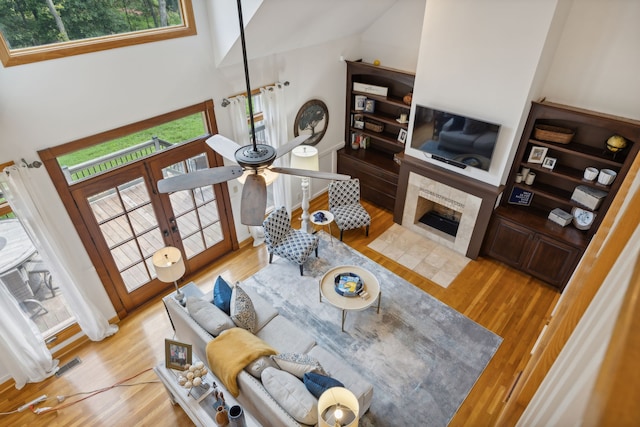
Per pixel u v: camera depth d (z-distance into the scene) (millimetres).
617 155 4551
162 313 5203
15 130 3557
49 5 3461
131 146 4652
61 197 4051
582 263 1940
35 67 3498
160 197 4922
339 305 4609
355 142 7297
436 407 4055
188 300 4062
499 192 5227
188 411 3623
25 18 3381
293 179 6770
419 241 6332
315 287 5457
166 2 4148
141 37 4023
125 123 4227
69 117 3826
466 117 5051
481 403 4102
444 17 4816
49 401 4203
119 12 3865
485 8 4445
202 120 5047
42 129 3703
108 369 4512
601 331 546
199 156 5121
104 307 4883
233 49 4562
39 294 5074
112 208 4547
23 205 3748
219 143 3232
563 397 715
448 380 4301
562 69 4652
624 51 4211
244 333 3730
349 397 2844
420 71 5344
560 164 5168
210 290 5477
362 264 5867
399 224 6695
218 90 4945
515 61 4465
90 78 3838
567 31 4477
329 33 5688
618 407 208
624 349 242
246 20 4195
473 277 5633
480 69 4777
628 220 1046
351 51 6480
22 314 4086
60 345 4645
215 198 5551
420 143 5777
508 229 5465
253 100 5535
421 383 4266
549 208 5473
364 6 5375
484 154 5129
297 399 3117
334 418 2746
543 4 4047
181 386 3645
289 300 5258
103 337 4852
